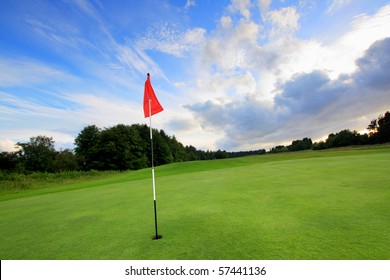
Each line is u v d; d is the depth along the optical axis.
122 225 6.03
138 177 22.75
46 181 27.73
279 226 4.98
